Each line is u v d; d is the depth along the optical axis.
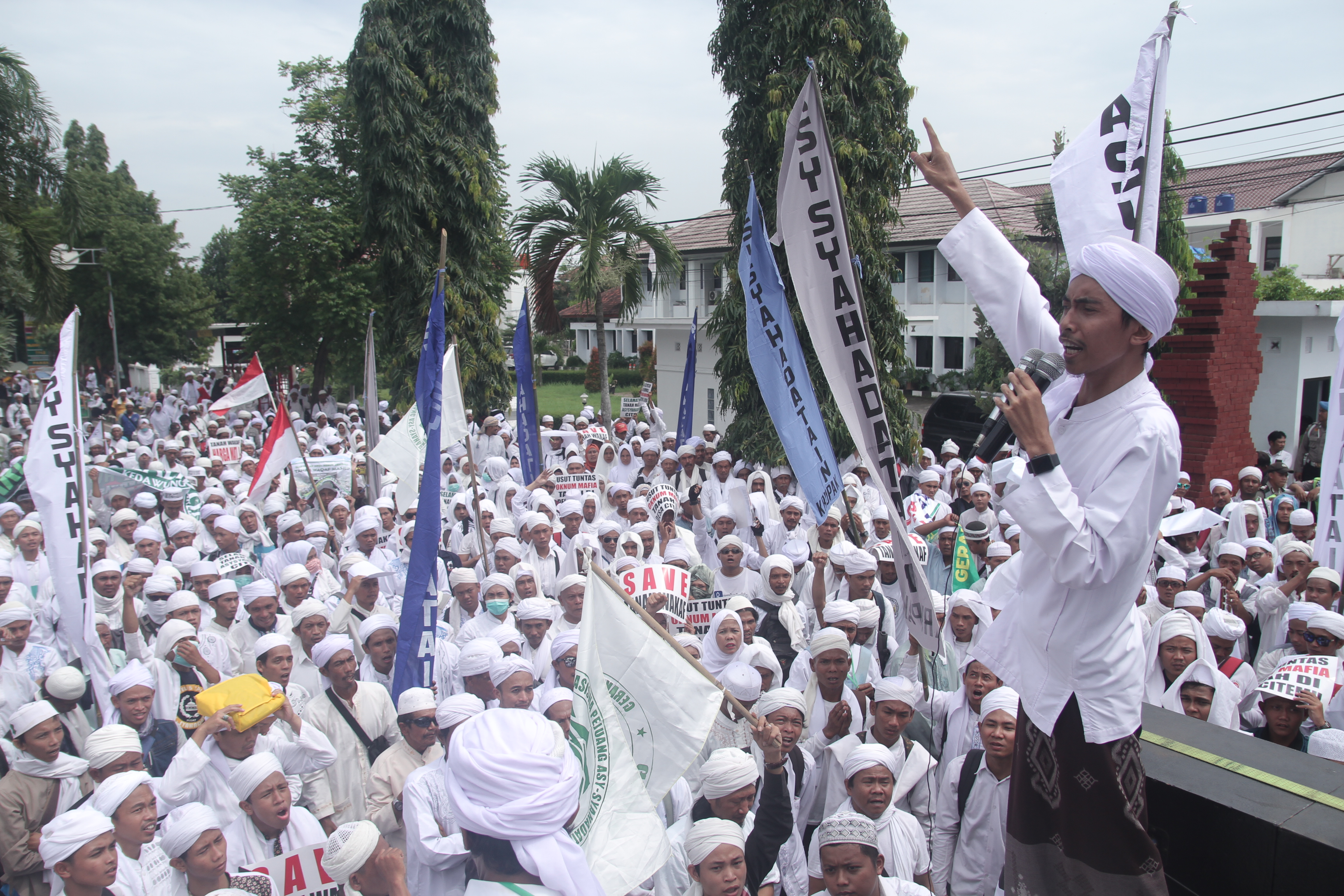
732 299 14.12
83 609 6.56
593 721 3.43
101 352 42.81
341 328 27.52
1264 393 19.34
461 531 10.77
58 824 4.05
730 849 3.79
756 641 6.37
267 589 7.32
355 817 5.74
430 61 19.12
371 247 20.30
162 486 11.96
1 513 10.30
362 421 24.72
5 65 18.52
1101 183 3.76
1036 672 2.28
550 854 2.05
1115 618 2.17
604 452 14.48
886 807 4.62
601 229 19.42
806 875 4.63
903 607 4.14
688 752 3.88
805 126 4.36
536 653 7.05
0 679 6.48
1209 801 2.79
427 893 3.97
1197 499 15.30
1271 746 3.14
